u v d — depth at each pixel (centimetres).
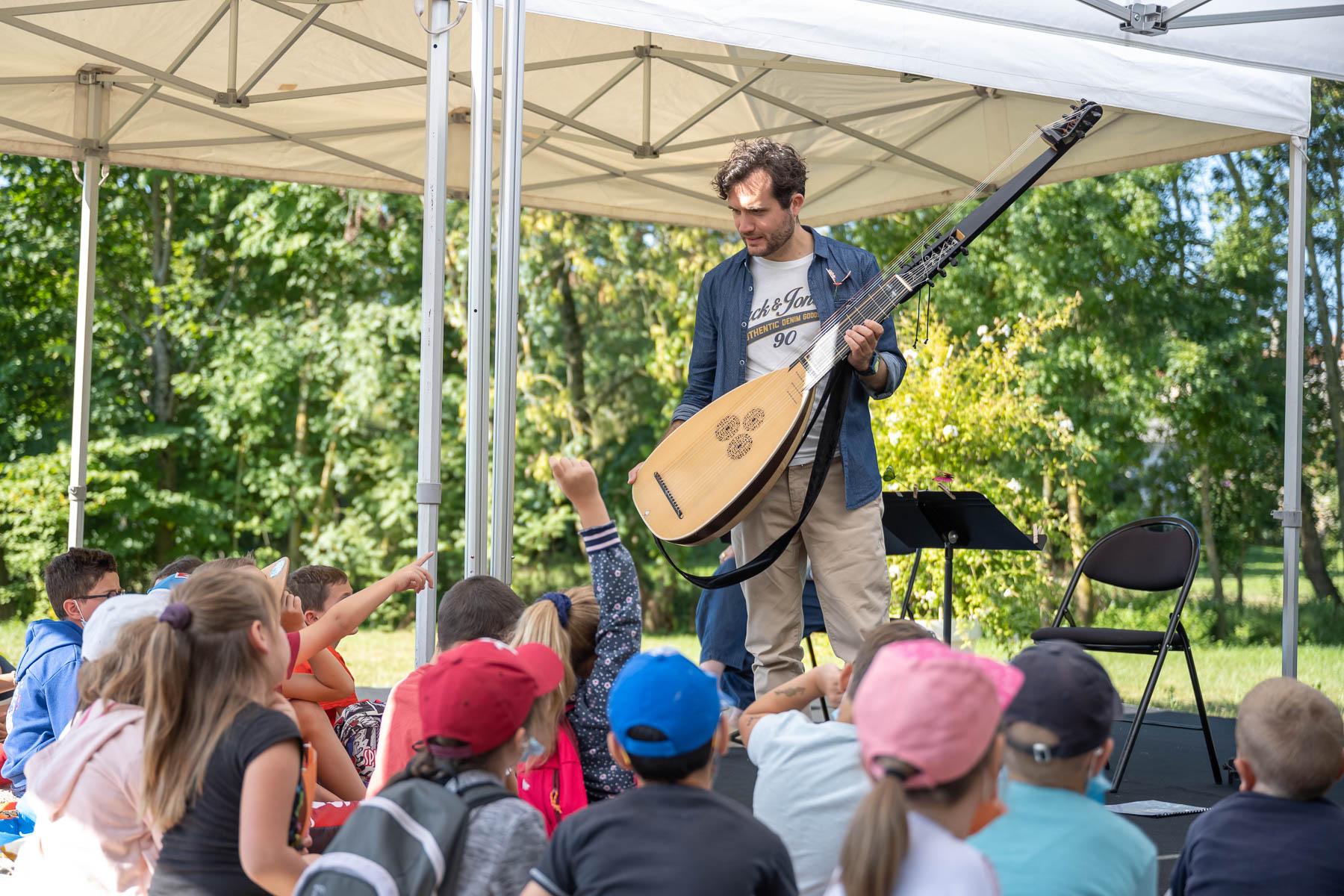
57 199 1611
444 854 187
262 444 1652
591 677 273
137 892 237
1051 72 473
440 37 356
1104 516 1390
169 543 1599
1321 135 1432
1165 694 1066
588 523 272
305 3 536
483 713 196
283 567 308
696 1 416
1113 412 1338
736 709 405
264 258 1675
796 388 350
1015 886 182
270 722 215
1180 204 1416
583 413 1669
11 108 623
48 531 1500
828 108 638
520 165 351
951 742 159
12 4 524
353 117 661
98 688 249
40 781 240
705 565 1695
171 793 213
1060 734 186
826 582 369
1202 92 501
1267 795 210
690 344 1553
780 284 375
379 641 1484
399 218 1655
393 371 1631
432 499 353
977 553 921
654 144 688
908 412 903
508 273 348
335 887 184
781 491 371
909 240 1482
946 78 457
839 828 208
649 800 182
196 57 589
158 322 1599
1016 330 1089
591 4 405
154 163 679
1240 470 1395
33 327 1573
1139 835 189
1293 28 471
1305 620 1395
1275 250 1380
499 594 294
